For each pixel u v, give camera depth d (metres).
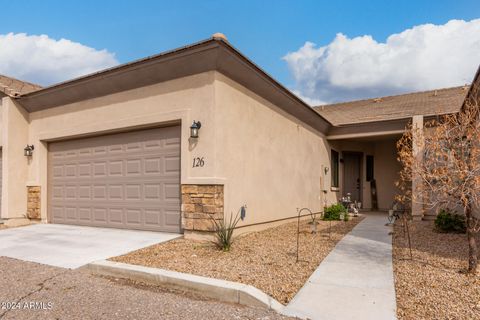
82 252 6.20
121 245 6.69
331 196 14.13
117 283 4.75
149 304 3.95
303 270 5.14
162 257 5.73
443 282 4.56
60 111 9.62
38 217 10.05
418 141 5.82
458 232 8.25
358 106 16.55
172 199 7.75
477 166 4.90
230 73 7.42
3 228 9.30
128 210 8.47
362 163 15.61
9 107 10.02
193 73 7.26
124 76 8.02
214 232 6.86
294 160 10.80
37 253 6.24
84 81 8.58
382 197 15.24
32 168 10.25
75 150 9.66
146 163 8.21
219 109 7.05
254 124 8.46
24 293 4.30
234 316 3.63
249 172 8.17
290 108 10.41
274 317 3.63
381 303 3.91
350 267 5.34
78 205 9.48
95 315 3.63
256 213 8.44
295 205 10.76
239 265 5.28
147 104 7.90
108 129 8.52
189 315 3.64
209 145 6.96
